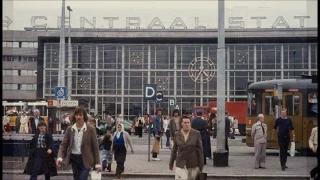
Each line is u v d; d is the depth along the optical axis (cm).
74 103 2528
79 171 836
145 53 3303
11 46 2617
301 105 1864
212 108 3173
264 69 2953
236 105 3225
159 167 1495
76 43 3222
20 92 3156
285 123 1421
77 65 3222
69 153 836
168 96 3272
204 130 1554
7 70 2723
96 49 3256
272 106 1912
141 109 3303
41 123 1088
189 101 3262
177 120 1520
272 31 2933
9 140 1447
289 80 1903
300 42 2766
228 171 1398
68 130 843
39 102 3036
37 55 3266
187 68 3259
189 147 836
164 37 3266
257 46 3000
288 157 1777
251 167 1491
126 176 1340
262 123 1478
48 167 1080
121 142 1295
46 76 3297
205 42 3266
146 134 3073
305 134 1838
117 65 3297
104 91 3259
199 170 849
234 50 3078
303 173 1351
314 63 2670
